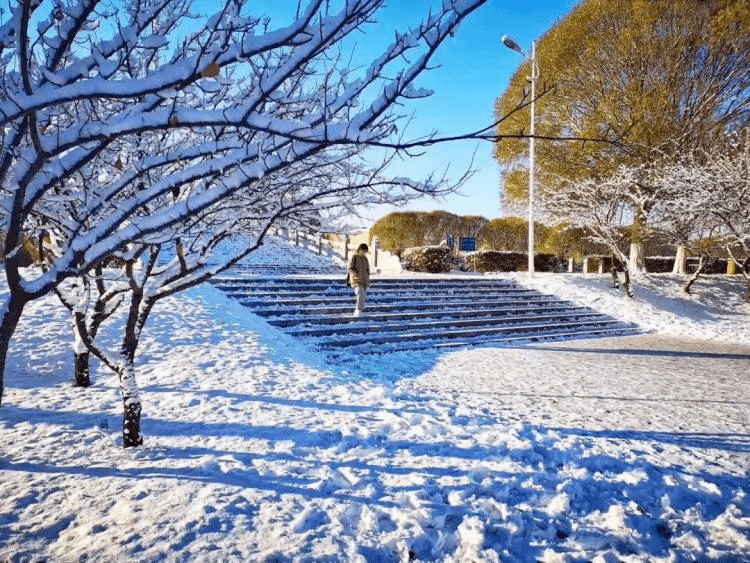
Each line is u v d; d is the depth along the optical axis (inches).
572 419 235.3
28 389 235.9
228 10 89.4
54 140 88.4
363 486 151.6
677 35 757.3
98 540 115.5
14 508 128.9
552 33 880.3
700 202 593.0
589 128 794.8
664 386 311.9
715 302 743.1
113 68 90.5
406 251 993.5
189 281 174.6
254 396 241.4
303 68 120.0
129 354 177.3
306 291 503.5
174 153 102.5
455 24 80.3
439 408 240.5
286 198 153.9
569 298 701.9
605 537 129.7
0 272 398.0
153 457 166.2
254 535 121.0
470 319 530.0
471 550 119.0
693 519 142.5
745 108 802.8
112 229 102.5
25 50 82.9
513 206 971.9
